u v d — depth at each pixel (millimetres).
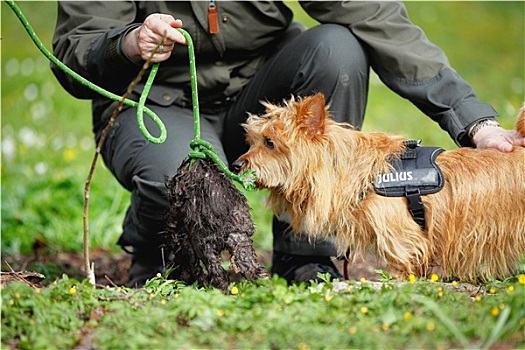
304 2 7477
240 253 5703
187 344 4684
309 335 4738
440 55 7305
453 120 7047
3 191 10930
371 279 8625
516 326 4773
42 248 9922
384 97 18297
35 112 16078
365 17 7266
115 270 9234
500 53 21781
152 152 6953
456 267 6945
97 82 6992
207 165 5828
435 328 4801
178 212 5855
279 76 7352
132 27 6500
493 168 6766
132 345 4648
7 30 22297
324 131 6855
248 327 4914
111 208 10742
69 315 5094
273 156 6902
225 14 7211
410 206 6719
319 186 6809
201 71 7426
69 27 7105
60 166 12922
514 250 6863
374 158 6812
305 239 7516
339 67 7047
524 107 6992
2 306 5008
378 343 4629
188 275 6098
